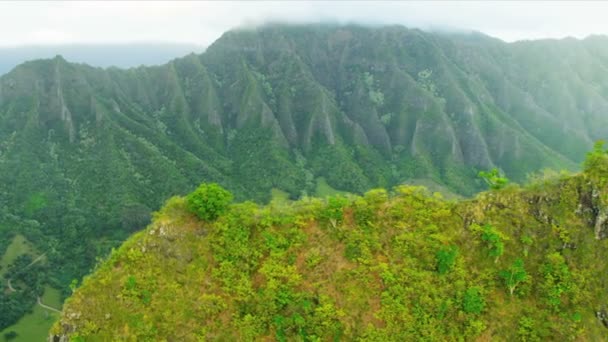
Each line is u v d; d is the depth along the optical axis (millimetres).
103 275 40719
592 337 39594
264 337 39250
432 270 42375
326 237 44406
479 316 40406
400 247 43344
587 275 41844
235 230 44000
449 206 46281
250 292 40969
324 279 41906
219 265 42281
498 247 42688
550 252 43156
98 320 38562
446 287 41406
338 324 39438
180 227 43625
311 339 38750
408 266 42250
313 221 45594
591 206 44125
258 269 42500
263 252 43406
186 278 41375
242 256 42812
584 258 42594
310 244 44031
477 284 41875
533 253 43469
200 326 39250
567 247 43312
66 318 38906
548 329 39781
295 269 42594
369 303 40500
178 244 42906
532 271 42625
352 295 40875
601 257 42469
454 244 43625
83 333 38000
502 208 45656
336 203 45875
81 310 38938
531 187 46531
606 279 41594
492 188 47438
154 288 40375
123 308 39062
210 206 44219
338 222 45281
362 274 41906
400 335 38969
